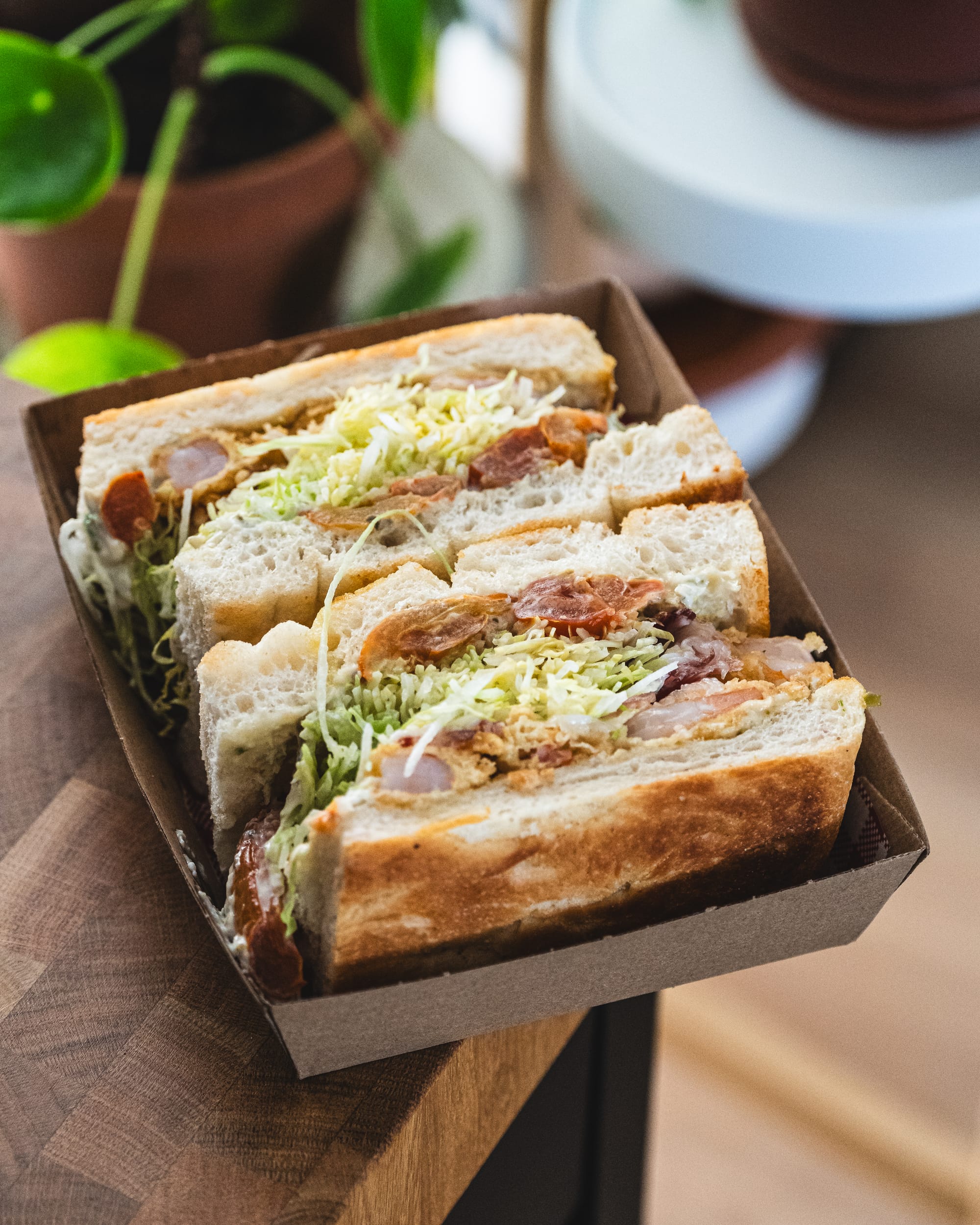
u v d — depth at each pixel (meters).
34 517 0.84
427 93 1.21
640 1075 0.87
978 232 0.98
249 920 0.72
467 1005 0.71
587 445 0.79
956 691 1.21
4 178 0.88
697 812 0.72
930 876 1.16
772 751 0.73
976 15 0.95
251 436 0.79
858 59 0.98
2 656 0.81
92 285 1.00
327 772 0.73
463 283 1.14
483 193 1.21
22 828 0.78
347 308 1.12
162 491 0.78
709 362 1.19
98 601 0.79
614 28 1.05
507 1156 0.82
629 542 0.76
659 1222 1.08
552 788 0.72
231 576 0.75
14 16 1.00
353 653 0.74
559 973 0.71
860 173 1.00
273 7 0.99
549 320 0.81
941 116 1.00
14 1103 0.73
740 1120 1.12
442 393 0.79
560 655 0.74
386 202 1.04
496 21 1.25
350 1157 0.73
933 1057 1.12
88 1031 0.74
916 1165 1.09
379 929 0.71
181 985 0.75
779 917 0.72
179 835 0.74
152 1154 0.72
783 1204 1.09
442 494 0.77
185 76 0.97
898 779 0.73
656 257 1.06
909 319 1.40
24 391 0.86
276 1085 0.73
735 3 1.03
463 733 0.72
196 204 0.96
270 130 1.01
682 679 0.75
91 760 0.79
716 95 1.02
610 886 0.72
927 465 1.32
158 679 0.80
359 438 0.78
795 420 1.33
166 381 0.81
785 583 0.78
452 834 0.70
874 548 1.27
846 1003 1.13
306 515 0.77
